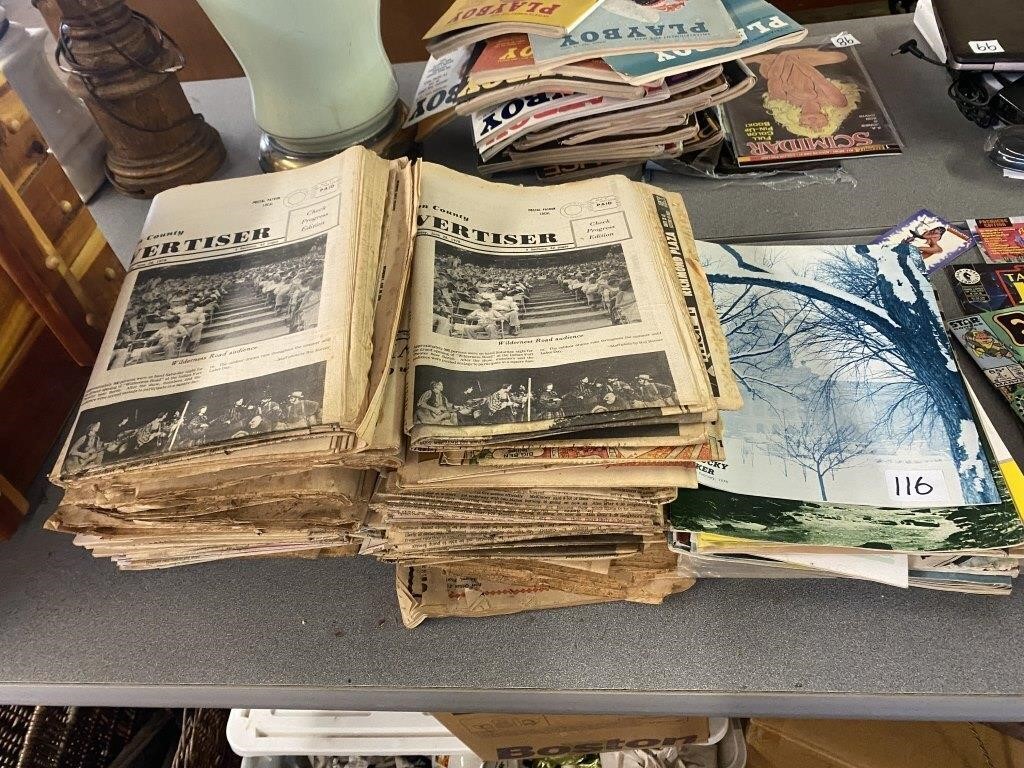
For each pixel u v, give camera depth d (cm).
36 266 61
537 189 63
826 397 62
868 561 53
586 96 80
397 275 54
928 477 56
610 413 47
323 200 59
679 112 81
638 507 51
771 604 57
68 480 47
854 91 90
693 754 99
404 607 58
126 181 87
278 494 49
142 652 58
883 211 79
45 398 66
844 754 93
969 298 71
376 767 104
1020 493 55
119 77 78
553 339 52
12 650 58
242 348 50
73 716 90
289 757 100
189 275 56
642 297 54
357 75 78
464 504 50
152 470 47
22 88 79
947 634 54
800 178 83
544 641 57
